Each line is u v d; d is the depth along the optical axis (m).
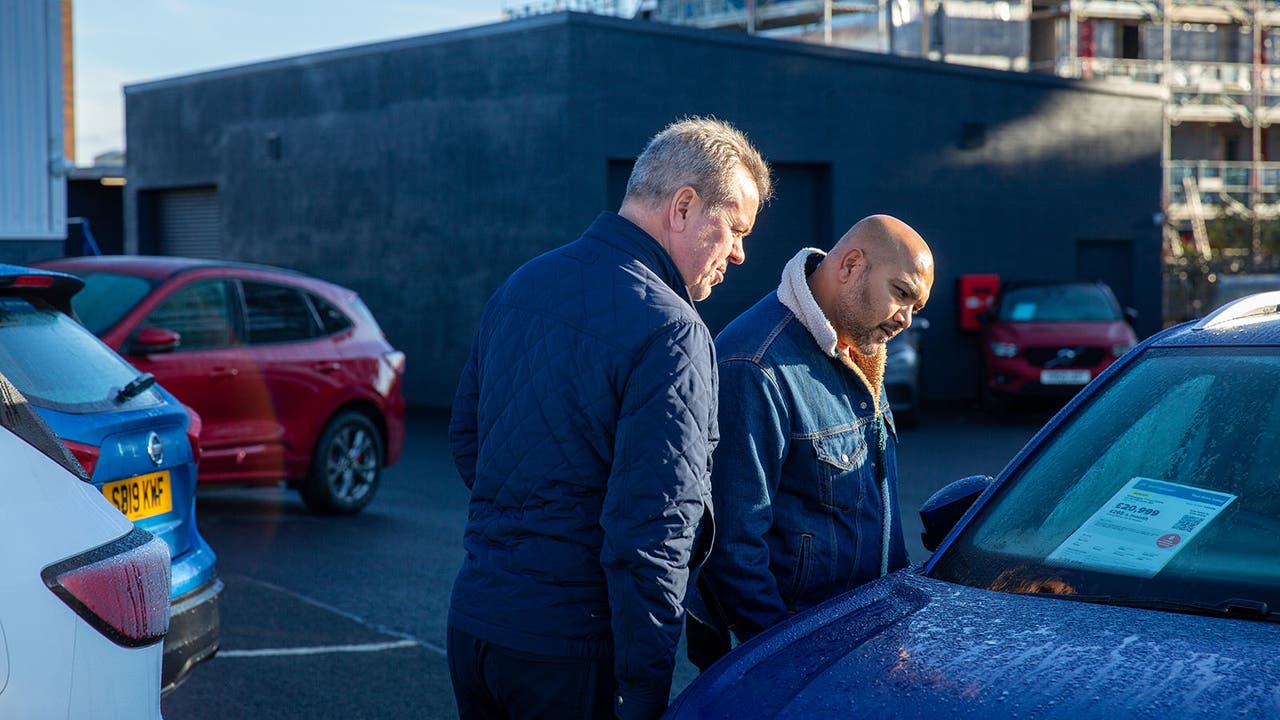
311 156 18.41
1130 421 2.77
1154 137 21.06
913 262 2.81
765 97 16.88
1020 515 2.68
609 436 2.45
